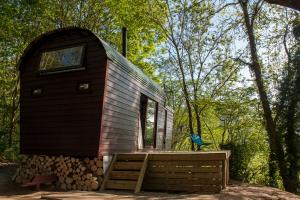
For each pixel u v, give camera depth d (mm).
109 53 9062
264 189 10008
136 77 11492
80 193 7879
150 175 9219
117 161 9469
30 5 17359
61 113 9375
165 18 23078
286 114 15312
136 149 11594
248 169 14461
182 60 23609
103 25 22625
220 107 18469
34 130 9758
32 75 10070
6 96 20781
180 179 8961
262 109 17188
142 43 24484
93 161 8922
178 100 28938
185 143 29734
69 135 9156
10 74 19797
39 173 9469
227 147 13578
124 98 10367
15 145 17781
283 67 16484
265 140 16484
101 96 8828
